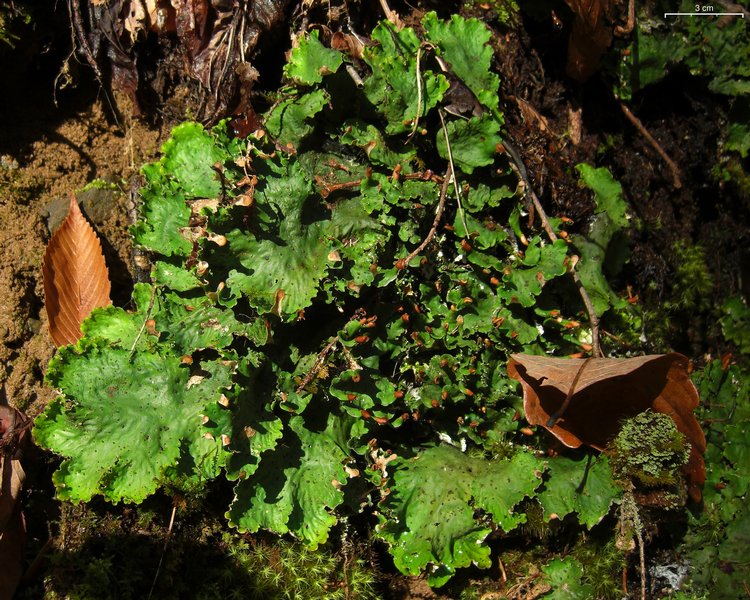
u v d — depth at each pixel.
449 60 0.41
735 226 0.51
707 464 0.45
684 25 0.47
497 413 0.40
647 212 0.48
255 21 0.41
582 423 0.39
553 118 0.46
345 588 0.39
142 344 0.37
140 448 0.36
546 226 0.41
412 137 0.40
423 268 0.41
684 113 0.49
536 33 0.45
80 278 0.39
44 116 0.41
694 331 0.49
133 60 0.41
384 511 0.38
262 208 0.37
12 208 0.39
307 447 0.38
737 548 0.44
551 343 0.41
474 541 0.38
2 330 0.38
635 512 0.39
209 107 0.41
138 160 0.42
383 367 0.40
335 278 0.38
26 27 0.40
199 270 0.37
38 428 0.35
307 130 0.39
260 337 0.37
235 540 0.38
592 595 0.40
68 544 0.37
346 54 0.40
